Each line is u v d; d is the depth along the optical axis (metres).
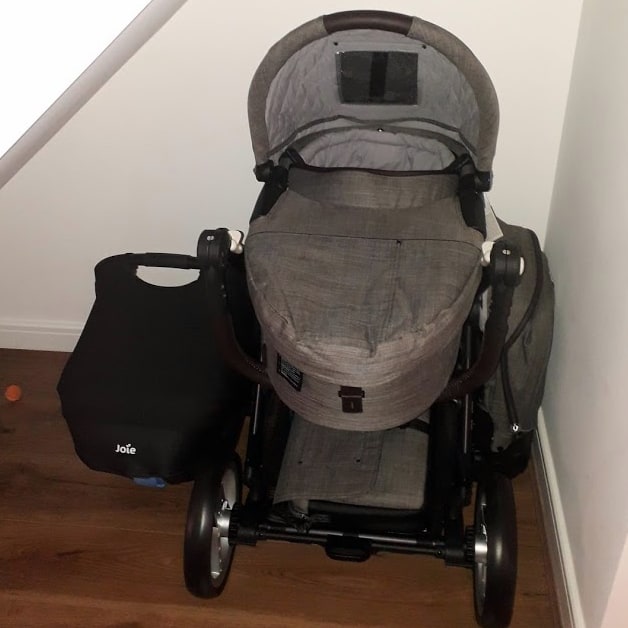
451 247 1.12
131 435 1.38
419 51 1.14
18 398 1.88
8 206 1.75
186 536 1.27
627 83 1.09
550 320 1.40
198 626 1.41
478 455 1.49
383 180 1.22
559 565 1.41
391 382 1.05
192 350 1.46
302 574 1.49
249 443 1.41
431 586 1.46
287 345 1.04
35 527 1.58
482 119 1.16
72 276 1.87
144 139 1.61
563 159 1.49
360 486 1.31
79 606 1.44
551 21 1.38
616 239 1.11
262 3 1.41
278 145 1.28
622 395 1.06
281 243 1.14
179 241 1.78
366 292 1.07
